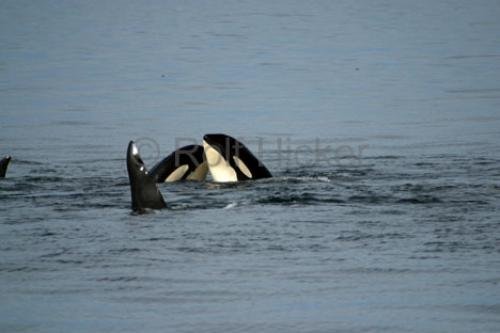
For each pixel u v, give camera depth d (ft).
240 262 134.72
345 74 482.69
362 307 115.14
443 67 500.74
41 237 149.69
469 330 106.83
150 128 326.24
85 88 437.58
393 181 204.23
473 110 359.66
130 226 156.25
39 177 215.10
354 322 109.91
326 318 111.14
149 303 117.60
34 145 288.10
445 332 106.32
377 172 222.07
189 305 116.78
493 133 306.35
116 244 144.36
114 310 115.03
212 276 128.06
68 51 625.00
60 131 318.86
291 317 111.86
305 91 422.41
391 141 294.66
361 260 135.23
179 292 121.70
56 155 267.59
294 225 156.15
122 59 572.10
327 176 213.87
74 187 199.11
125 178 214.48
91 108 375.45
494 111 355.77
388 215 163.43
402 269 130.62
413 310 113.91
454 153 263.70
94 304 117.39
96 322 110.83
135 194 167.32
